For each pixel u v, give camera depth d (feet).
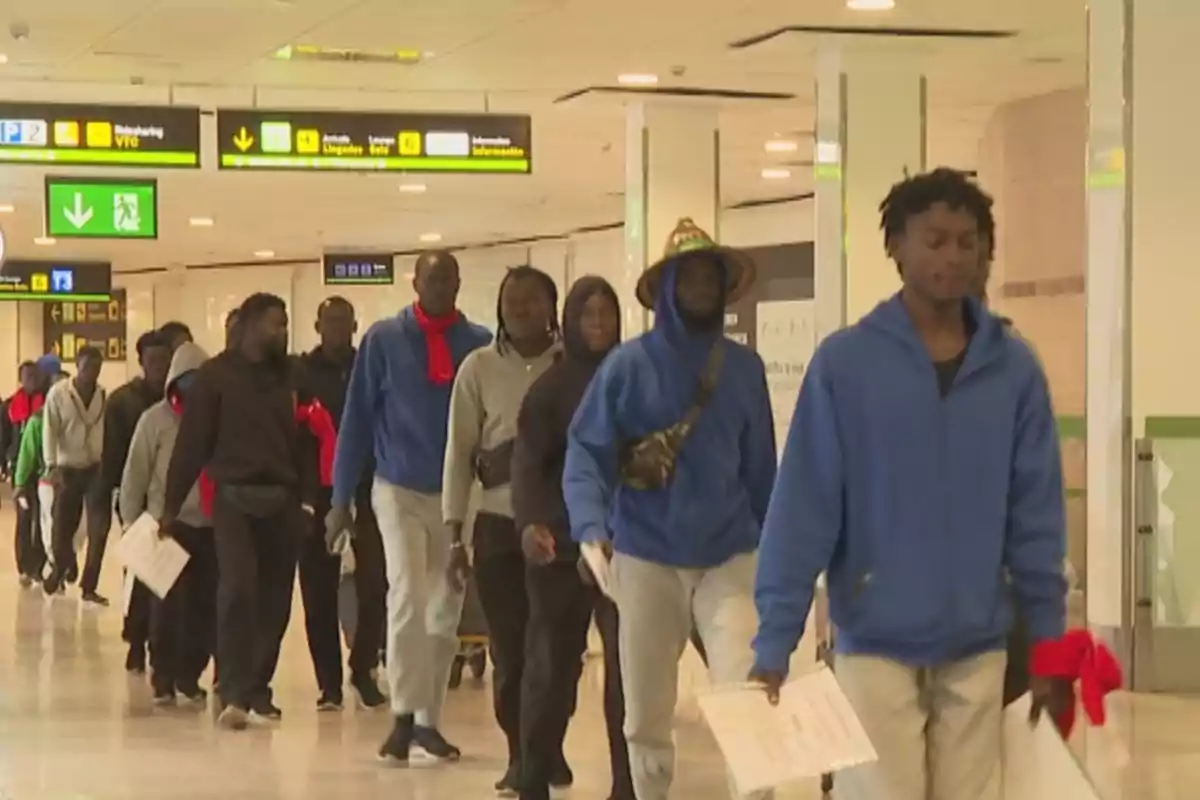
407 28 35.42
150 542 27.76
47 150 42.42
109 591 49.03
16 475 51.13
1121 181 31.58
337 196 66.59
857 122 39.47
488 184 63.00
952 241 12.17
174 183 61.26
